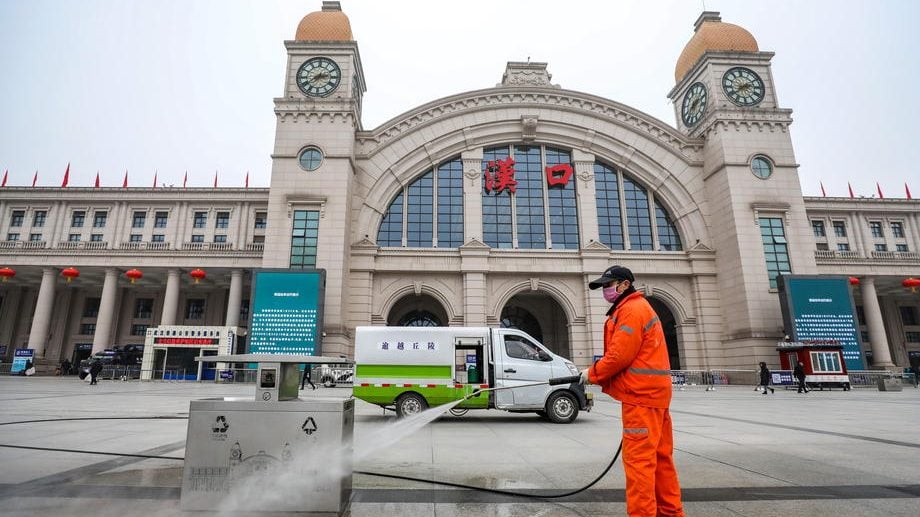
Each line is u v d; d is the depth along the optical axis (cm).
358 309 3331
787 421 1178
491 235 3628
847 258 4041
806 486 539
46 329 3922
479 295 3400
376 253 3431
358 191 3550
